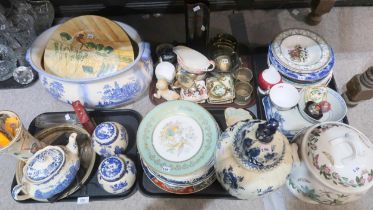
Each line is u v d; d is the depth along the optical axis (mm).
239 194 670
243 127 654
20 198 750
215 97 883
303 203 783
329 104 827
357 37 1077
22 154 756
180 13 1171
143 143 775
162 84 873
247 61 981
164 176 739
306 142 706
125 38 853
